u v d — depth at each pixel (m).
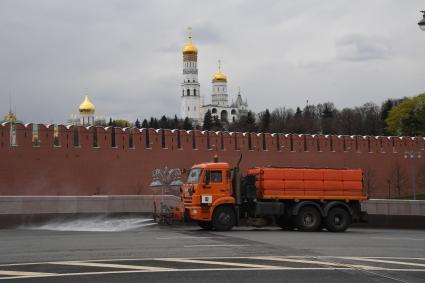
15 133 48.66
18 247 16.09
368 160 64.75
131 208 28.27
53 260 13.34
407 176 66.88
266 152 59.25
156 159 54.50
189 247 16.34
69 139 50.91
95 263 12.82
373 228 30.62
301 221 24.92
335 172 25.72
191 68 180.00
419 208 32.53
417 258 14.77
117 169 52.75
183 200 24.80
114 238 19.23
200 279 10.78
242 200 25.03
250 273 11.56
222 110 196.88
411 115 111.69
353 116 138.50
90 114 145.62
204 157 56.50
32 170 48.94
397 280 11.19
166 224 26.45
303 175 25.31
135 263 12.85
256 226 25.33
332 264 13.06
